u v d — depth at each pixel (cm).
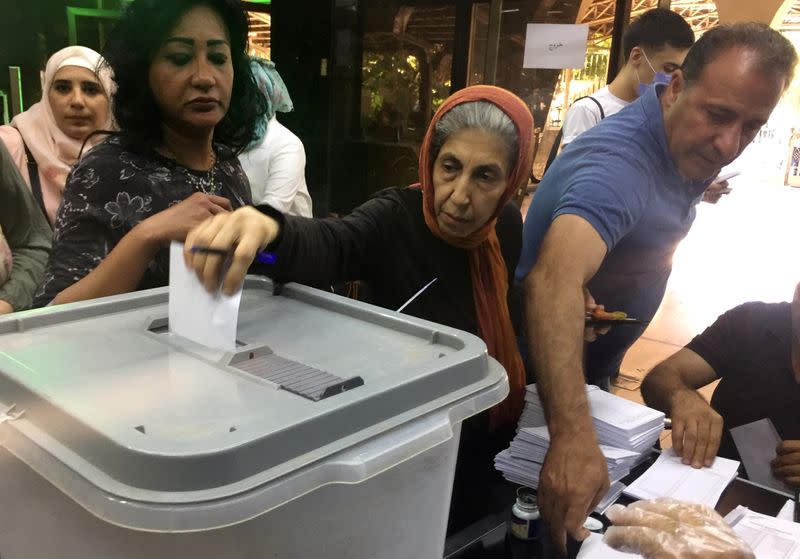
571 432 98
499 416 133
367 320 84
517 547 98
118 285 94
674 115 136
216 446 48
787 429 158
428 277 126
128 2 109
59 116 193
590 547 92
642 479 119
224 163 135
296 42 412
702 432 132
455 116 115
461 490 112
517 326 153
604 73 323
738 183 829
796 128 755
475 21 372
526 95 335
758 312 165
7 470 59
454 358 69
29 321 74
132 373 62
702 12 335
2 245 159
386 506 62
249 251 73
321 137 421
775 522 104
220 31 117
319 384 61
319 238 109
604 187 126
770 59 123
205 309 70
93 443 50
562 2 321
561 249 117
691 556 86
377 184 432
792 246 571
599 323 134
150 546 51
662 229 147
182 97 114
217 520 47
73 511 54
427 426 62
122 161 115
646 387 162
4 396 59
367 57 410
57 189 196
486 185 115
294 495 51
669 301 427
